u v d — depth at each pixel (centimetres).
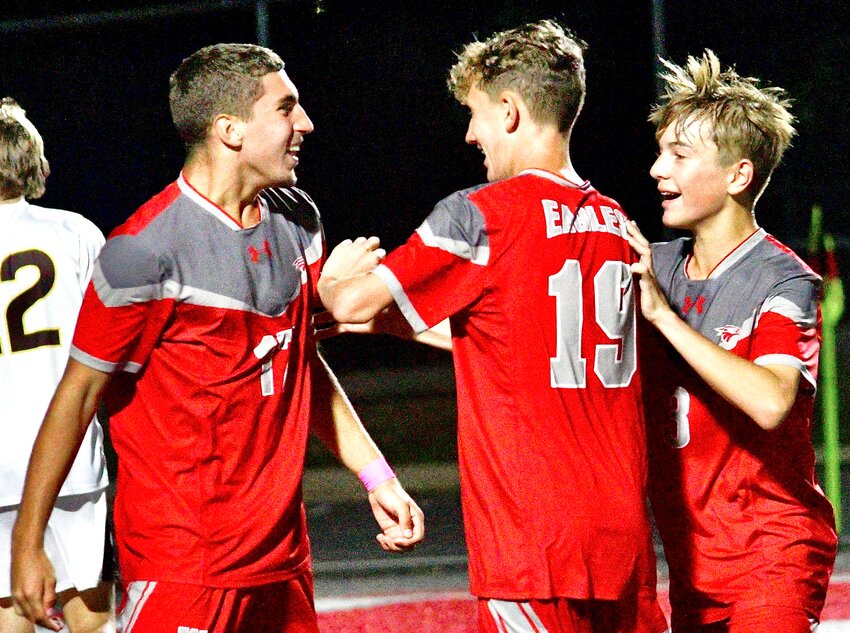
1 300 752
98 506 773
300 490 622
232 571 592
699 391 646
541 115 579
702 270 670
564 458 558
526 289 558
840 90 3619
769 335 629
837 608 1127
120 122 3191
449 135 3475
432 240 554
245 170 591
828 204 3731
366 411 2925
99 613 784
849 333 3338
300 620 632
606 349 580
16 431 751
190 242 577
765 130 646
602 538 562
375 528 1647
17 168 762
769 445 641
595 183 3231
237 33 3003
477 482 567
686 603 661
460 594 1248
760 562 638
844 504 1609
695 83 660
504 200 560
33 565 558
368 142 3462
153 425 587
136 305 565
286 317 606
